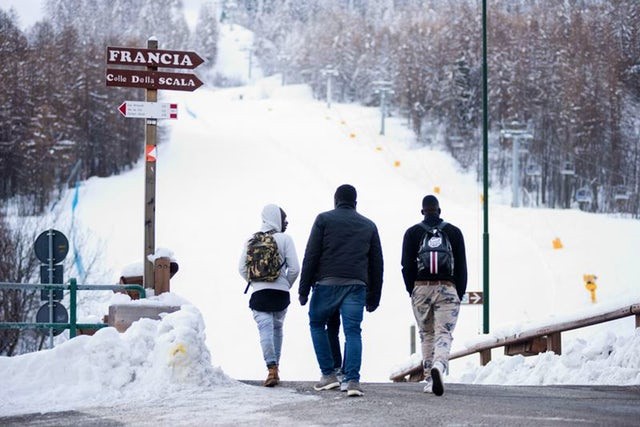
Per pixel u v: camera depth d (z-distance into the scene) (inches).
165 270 1406.3
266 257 1159.6
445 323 1089.4
